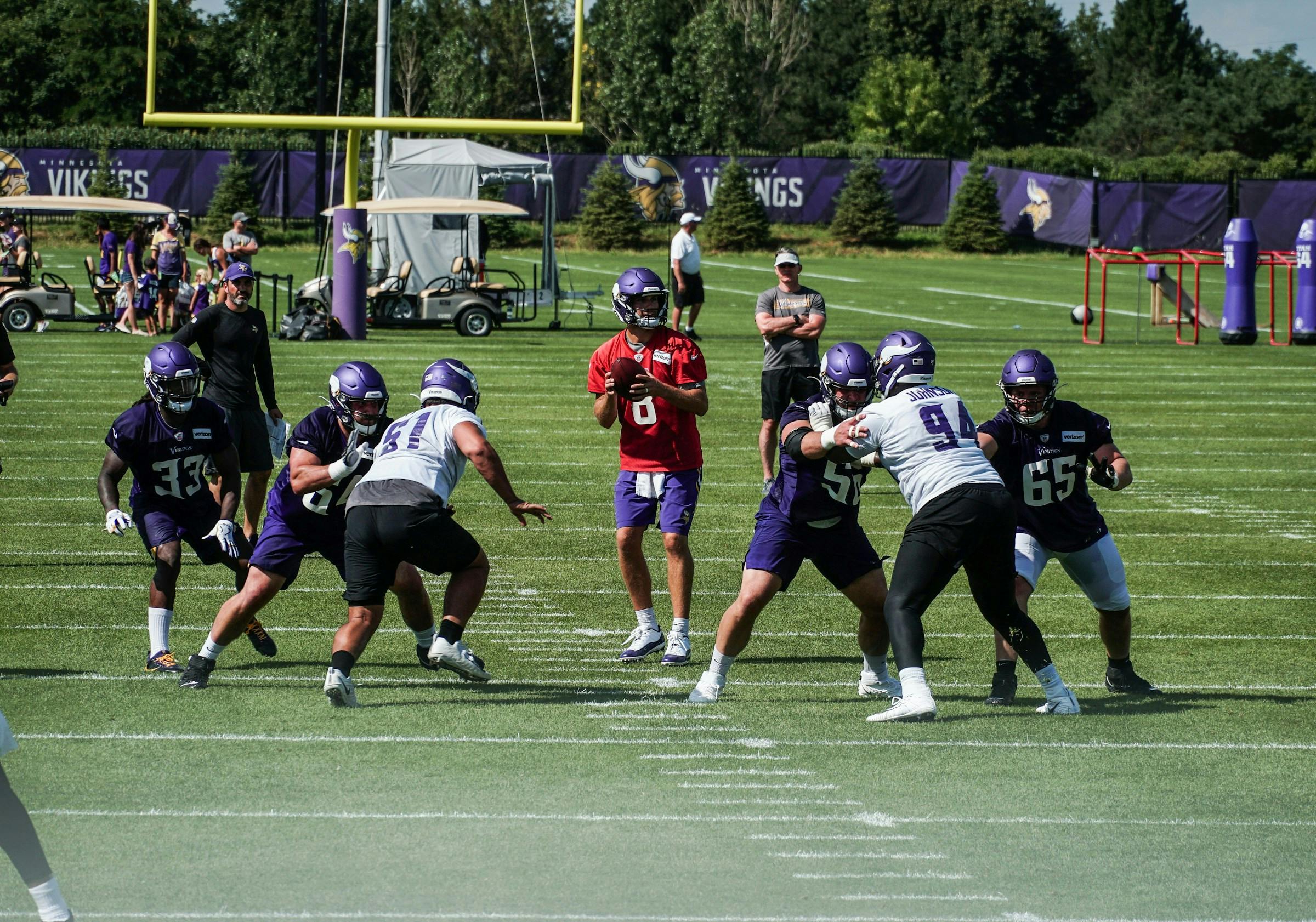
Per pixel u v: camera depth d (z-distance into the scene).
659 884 15.39
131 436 23.78
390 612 28.66
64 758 19.28
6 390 30.67
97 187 148.25
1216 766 19.61
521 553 33.88
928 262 152.50
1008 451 22.56
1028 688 24.02
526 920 14.42
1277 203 149.12
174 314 78.12
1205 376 67.75
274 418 33.84
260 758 19.42
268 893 14.98
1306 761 19.86
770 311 39.75
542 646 26.41
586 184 158.12
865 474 22.11
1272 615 29.08
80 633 26.12
